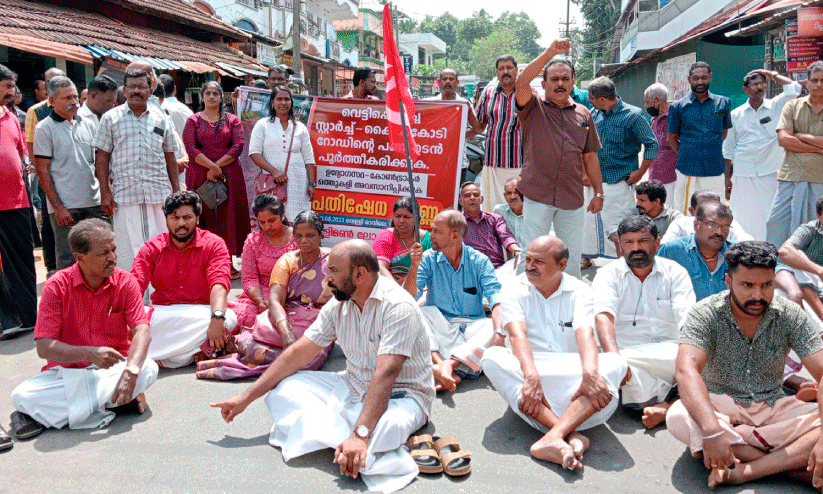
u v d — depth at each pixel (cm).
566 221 515
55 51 882
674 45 1766
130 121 529
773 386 311
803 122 568
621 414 373
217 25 1605
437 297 463
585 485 294
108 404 360
